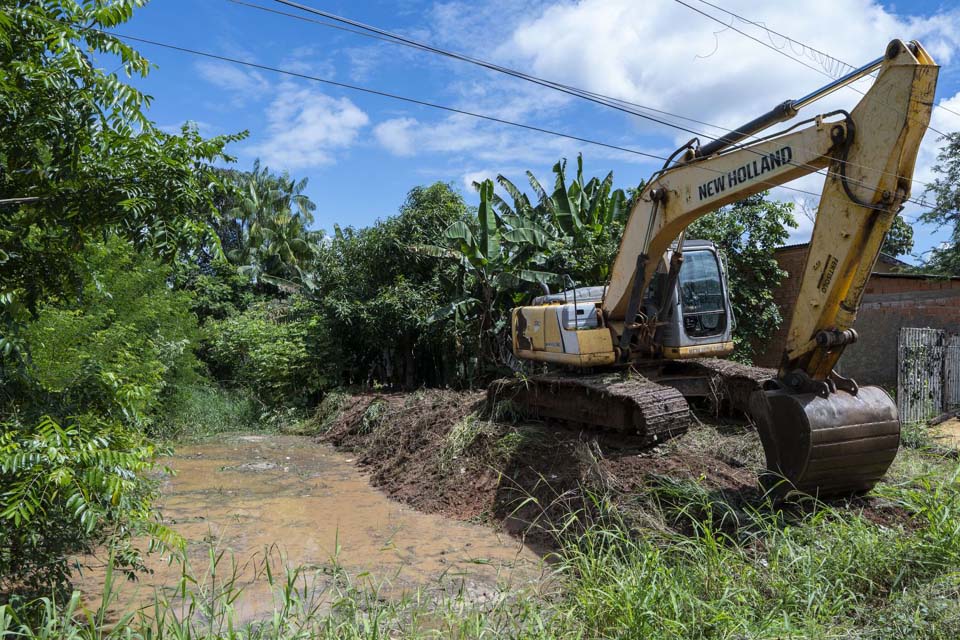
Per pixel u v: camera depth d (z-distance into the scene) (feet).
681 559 15.57
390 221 55.83
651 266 25.36
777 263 48.29
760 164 20.13
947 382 39.86
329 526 23.70
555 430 29.07
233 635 11.66
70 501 11.35
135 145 12.35
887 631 12.14
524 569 18.86
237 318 65.10
